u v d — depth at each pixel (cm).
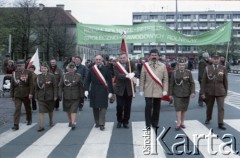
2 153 754
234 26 11725
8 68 1944
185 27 11831
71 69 1018
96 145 806
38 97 1010
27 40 5525
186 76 958
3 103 1661
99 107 980
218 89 959
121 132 945
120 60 1000
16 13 5444
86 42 1406
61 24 6003
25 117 1247
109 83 991
